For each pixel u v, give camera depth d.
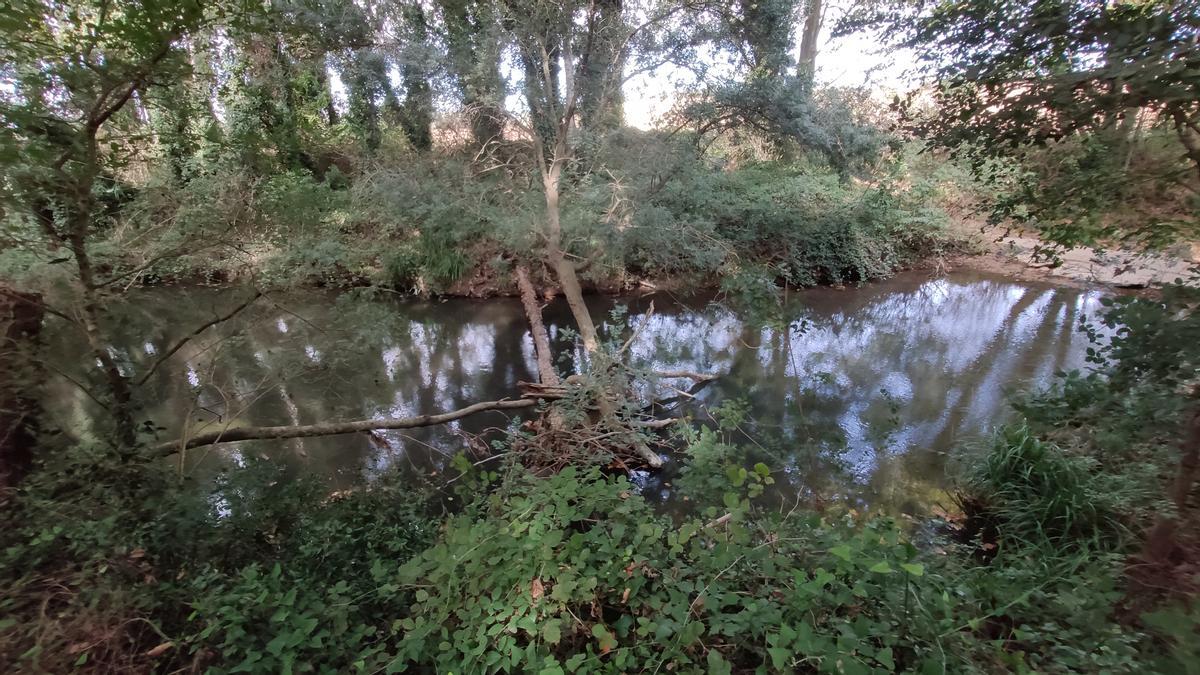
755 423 6.41
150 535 2.82
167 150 4.20
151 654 2.29
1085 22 2.20
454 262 10.78
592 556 2.52
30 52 2.49
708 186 10.11
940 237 12.56
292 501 3.63
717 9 9.32
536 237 9.62
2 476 2.85
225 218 4.31
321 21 8.40
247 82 9.30
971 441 5.75
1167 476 3.20
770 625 2.09
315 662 2.35
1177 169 2.61
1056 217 3.13
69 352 3.51
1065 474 4.08
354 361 6.99
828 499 4.95
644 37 9.33
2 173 2.62
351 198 9.70
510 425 5.95
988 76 2.50
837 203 11.77
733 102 9.72
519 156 10.58
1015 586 2.81
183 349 6.43
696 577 2.46
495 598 2.30
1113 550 3.43
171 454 4.16
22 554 2.51
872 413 6.63
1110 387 2.53
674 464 5.87
